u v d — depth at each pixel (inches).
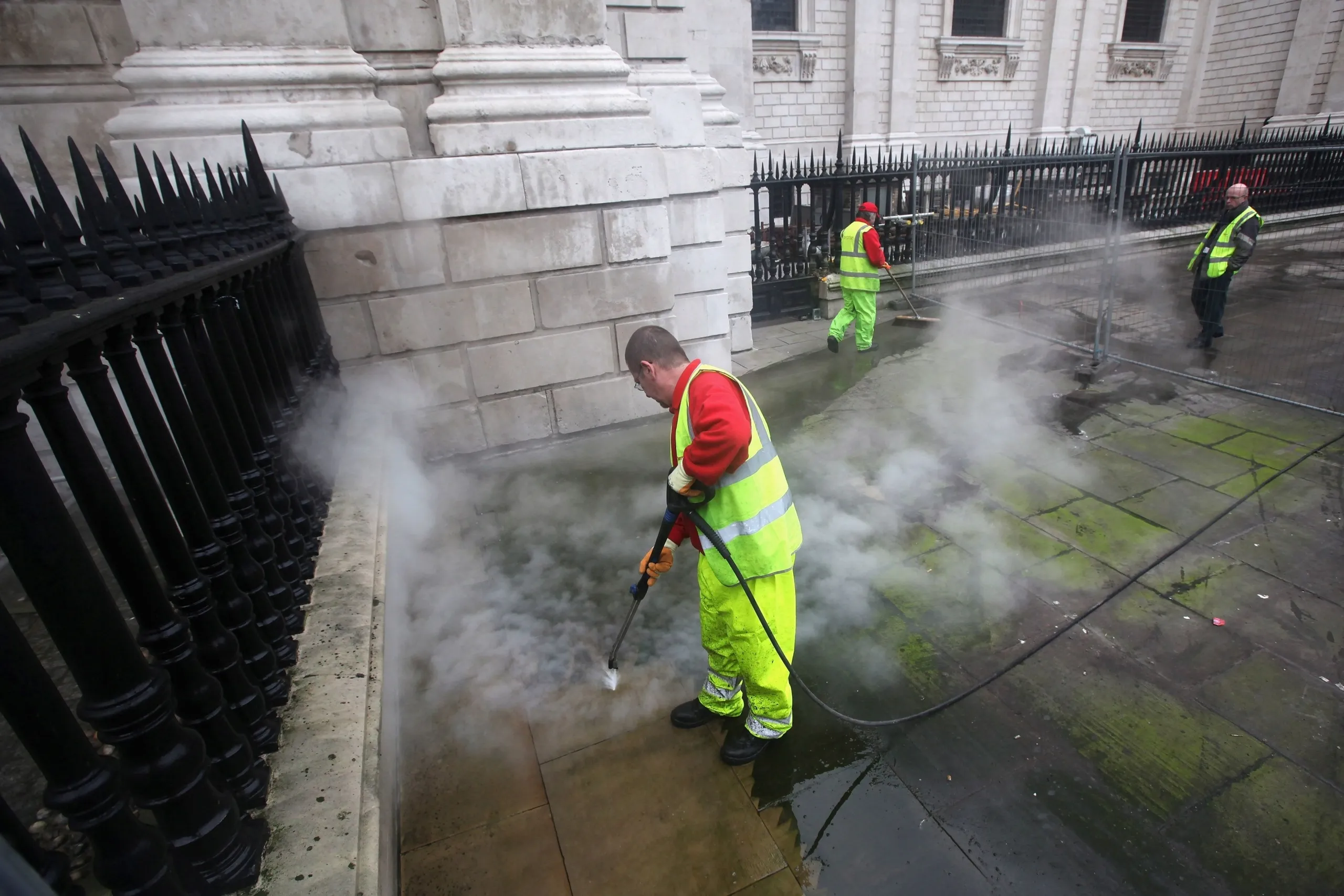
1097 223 389.1
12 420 39.2
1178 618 120.4
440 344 189.6
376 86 176.1
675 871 80.4
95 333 49.3
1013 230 383.9
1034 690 106.3
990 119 713.6
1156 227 422.6
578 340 205.2
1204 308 264.5
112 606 46.1
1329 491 159.3
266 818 63.7
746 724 95.3
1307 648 112.3
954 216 367.2
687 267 236.5
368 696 82.0
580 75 186.2
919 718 101.7
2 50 168.1
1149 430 197.6
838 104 624.7
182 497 67.3
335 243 172.9
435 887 79.2
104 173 68.1
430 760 95.9
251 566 80.9
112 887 46.1
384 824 75.2
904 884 78.3
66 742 42.3
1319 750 93.8
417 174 173.8
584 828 86.0
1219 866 79.3
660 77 218.4
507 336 196.2
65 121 176.9
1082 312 334.3
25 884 32.2
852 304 279.9
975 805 87.7
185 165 159.0
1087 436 196.5
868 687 108.1
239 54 161.2
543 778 93.0
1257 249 453.1
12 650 39.4
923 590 131.4
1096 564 136.8
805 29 590.6
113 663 46.4
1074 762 93.4
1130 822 84.8
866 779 91.8
